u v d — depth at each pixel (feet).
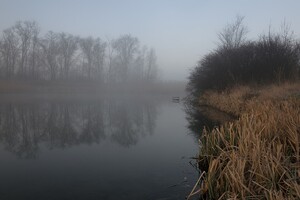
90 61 221.25
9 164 31.45
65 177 27.20
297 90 53.57
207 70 92.63
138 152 35.70
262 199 17.44
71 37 213.46
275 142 24.56
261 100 51.16
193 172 27.71
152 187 24.26
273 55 73.56
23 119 63.05
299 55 73.87
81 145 40.04
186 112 76.64
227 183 19.48
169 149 36.91
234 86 74.74
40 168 29.96
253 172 18.98
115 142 41.65
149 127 53.83
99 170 29.01
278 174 19.03
